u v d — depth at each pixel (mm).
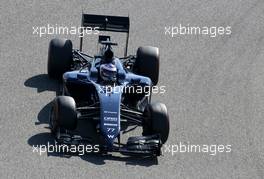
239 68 38781
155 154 29656
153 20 42719
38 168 27922
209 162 30250
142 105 33031
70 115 28938
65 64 34188
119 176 28000
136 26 41812
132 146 29438
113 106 29578
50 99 33375
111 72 30875
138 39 40438
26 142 29672
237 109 34875
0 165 27859
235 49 40844
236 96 35969
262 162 30922
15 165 27984
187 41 40938
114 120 29172
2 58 36500
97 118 30031
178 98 34938
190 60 38844
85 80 31156
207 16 44125
